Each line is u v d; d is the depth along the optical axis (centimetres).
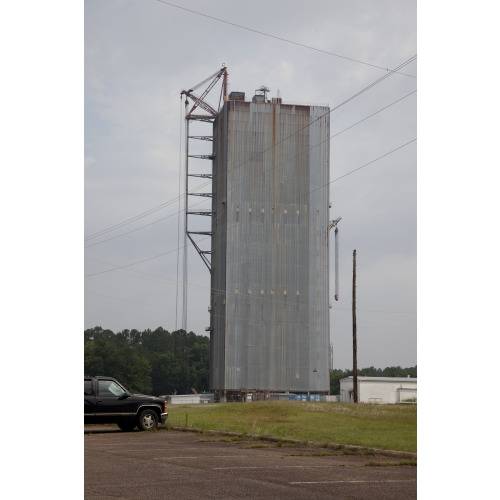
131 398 2377
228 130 12069
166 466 1397
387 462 1533
